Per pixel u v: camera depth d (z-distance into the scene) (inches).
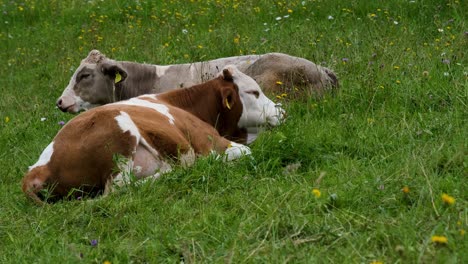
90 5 939.3
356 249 281.7
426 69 506.3
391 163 364.2
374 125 428.8
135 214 350.3
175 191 371.2
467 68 490.3
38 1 988.6
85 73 565.6
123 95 575.5
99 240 323.6
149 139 392.5
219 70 572.7
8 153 504.1
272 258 281.1
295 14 766.5
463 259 262.2
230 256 282.7
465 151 357.4
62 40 848.9
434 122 410.0
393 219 303.1
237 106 467.2
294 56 577.9
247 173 387.5
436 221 294.4
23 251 318.7
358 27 681.6
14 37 895.1
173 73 582.9
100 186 391.9
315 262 274.7
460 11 680.4
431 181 329.1
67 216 351.9
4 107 640.4
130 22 844.6
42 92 682.8
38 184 388.5
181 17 823.1
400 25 669.3
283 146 405.1
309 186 345.1
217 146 433.7
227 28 750.5
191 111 458.3
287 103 507.5
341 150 401.1
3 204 392.8
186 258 293.6
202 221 327.9
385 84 487.2
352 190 333.1
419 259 262.2
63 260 303.1
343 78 541.0
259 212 330.3
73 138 391.5
